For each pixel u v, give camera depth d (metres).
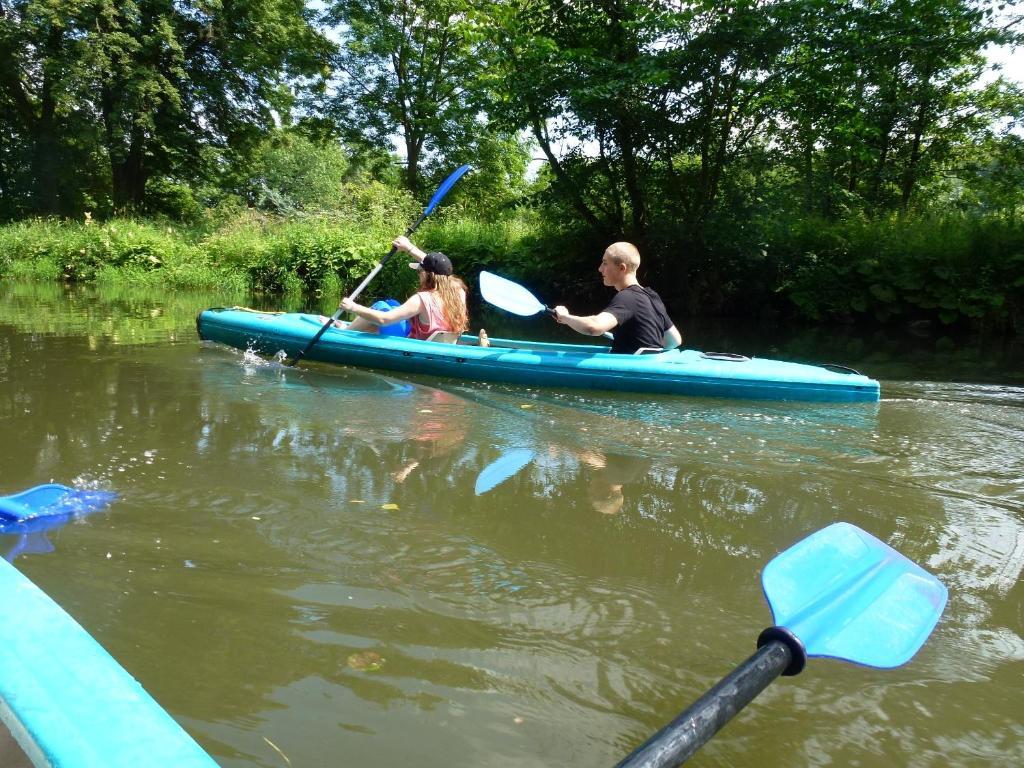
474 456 3.01
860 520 2.41
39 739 0.86
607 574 2.02
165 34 17.66
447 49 20.89
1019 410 3.96
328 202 20.14
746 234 10.27
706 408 3.96
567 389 4.43
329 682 1.52
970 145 15.64
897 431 3.51
